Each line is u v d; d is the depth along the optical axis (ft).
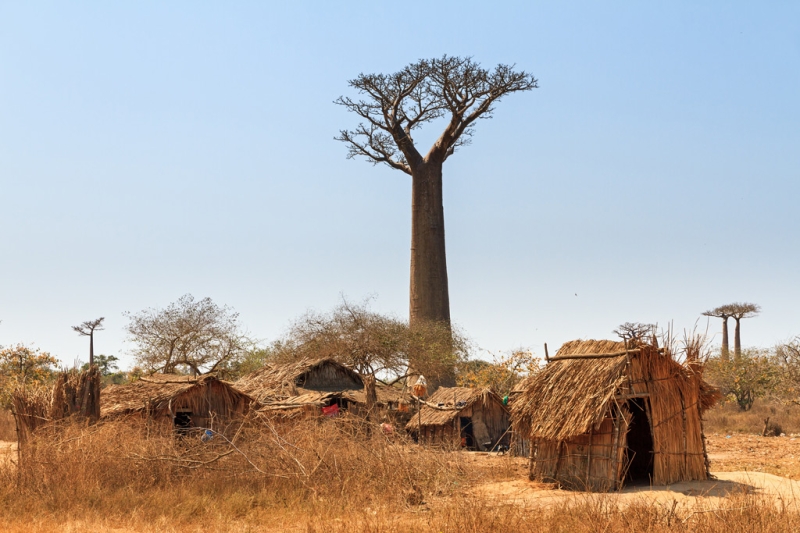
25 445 50.29
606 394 49.88
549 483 53.62
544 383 55.42
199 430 65.72
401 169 163.53
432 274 155.22
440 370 136.05
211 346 146.10
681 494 46.73
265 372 103.40
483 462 65.67
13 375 120.26
